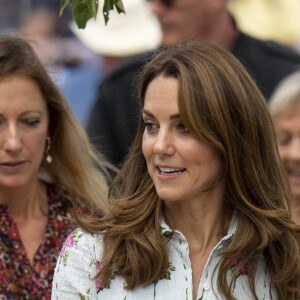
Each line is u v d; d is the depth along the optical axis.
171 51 10.51
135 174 10.97
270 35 24.20
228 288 10.53
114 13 22.09
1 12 25.92
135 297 10.53
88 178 13.71
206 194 10.70
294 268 10.77
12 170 12.55
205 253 10.76
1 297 12.31
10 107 12.47
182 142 10.24
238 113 10.42
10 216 12.77
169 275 10.57
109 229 10.80
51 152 13.55
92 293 10.69
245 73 10.59
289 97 14.75
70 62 24.55
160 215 10.71
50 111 13.32
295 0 24.58
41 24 25.22
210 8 17.30
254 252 10.68
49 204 13.13
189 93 10.16
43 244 12.73
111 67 22.06
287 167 14.61
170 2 17.25
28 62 12.70
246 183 10.69
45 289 12.48
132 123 16.61
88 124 16.91
